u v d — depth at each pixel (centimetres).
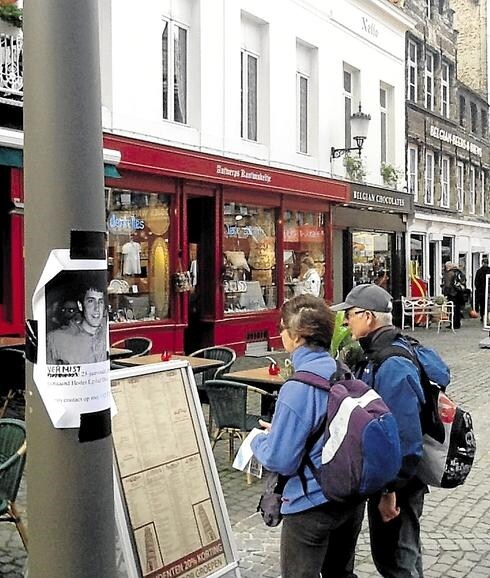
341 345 498
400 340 362
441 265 2534
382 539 379
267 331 1519
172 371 389
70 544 228
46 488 230
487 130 3041
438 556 502
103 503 235
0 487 432
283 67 1560
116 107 1165
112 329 1172
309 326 313
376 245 2045
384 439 291
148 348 947
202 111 1341
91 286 234
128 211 1218
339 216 1802
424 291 2211
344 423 292
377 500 357
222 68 1387
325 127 1717
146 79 1222
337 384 303
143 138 1212
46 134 225
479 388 1126
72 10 225
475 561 495
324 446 295
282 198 1561
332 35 1741
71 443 231
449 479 363
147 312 1262
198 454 385
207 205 1396
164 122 1264
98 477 234
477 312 2562
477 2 3102
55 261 229
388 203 1959
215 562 376
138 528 341
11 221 1032
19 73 970
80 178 229
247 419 690
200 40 1334
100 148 235
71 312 231
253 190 1475
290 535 309
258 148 1492
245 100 1496
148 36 1225
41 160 227
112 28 1157
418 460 336
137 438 355
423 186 2369
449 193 2644
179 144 1286
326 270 1734
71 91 225
